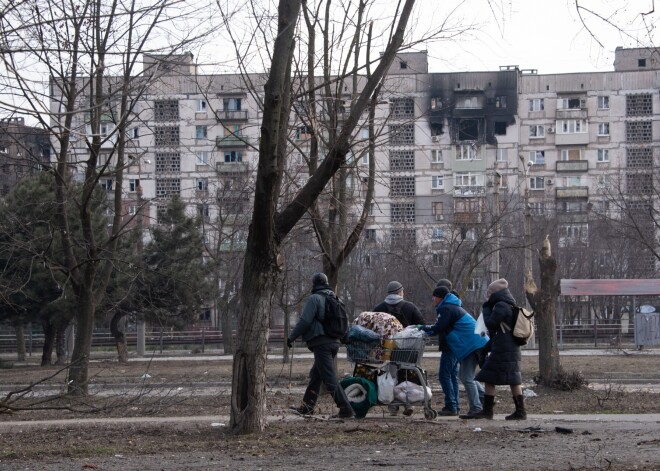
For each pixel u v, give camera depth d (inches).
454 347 555.8
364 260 2022.6
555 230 2130.9
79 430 528.4
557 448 415.5
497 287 542.9
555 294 778.2
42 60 560.4
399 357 547.2
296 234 967.6
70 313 1321.4
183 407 677.3
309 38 665.6
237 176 1626.5
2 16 375.9
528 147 2677.2
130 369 1216.8
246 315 465.4
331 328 542.3
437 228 2250.2
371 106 653.9
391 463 373.4
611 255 2130.9
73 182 1055.6
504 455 394.6
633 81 2640.3
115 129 448.1
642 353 1471.5
